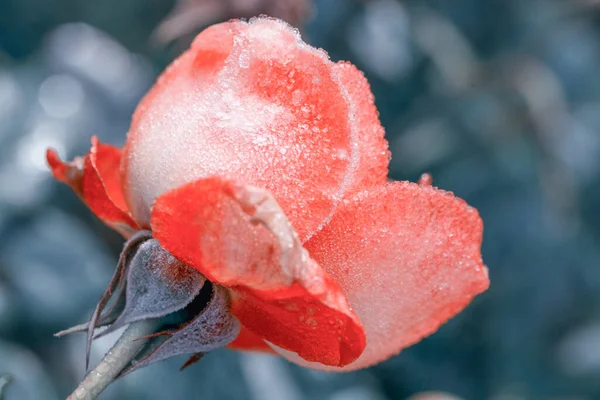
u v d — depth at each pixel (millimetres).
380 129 326
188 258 304
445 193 323
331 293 299
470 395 2156
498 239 2170
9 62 1480
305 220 307
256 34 312
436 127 2104
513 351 2184
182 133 313
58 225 1106
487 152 2121
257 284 302
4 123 1151
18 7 2033
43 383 980
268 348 340
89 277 1083
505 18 2402
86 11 2061
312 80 309
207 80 316
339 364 312
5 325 1017
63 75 1261
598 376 2090
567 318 2205
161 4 2039
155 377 1000
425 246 322
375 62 1785
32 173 1100
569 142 2189
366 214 318
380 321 324
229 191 294
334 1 1679
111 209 333
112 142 1210
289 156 308
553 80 2184
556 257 2170
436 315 326
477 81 2115
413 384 1688
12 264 1048
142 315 312
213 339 317
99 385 307
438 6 2396
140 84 1358
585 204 2227
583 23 2389
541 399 2154
